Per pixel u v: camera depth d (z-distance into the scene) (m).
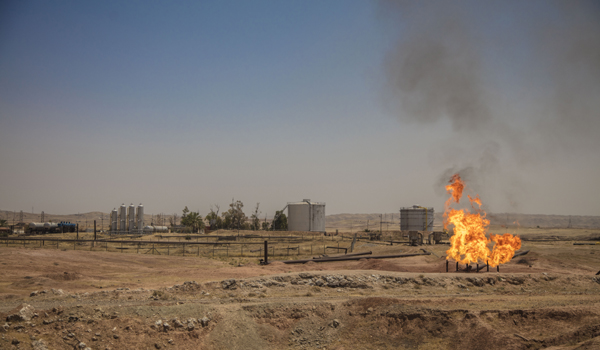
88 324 29.89
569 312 30.12
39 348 26.62
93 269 61.47
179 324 31.69
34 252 68.94
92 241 99.19
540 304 33.72
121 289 42.97
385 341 31.72
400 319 33.09
